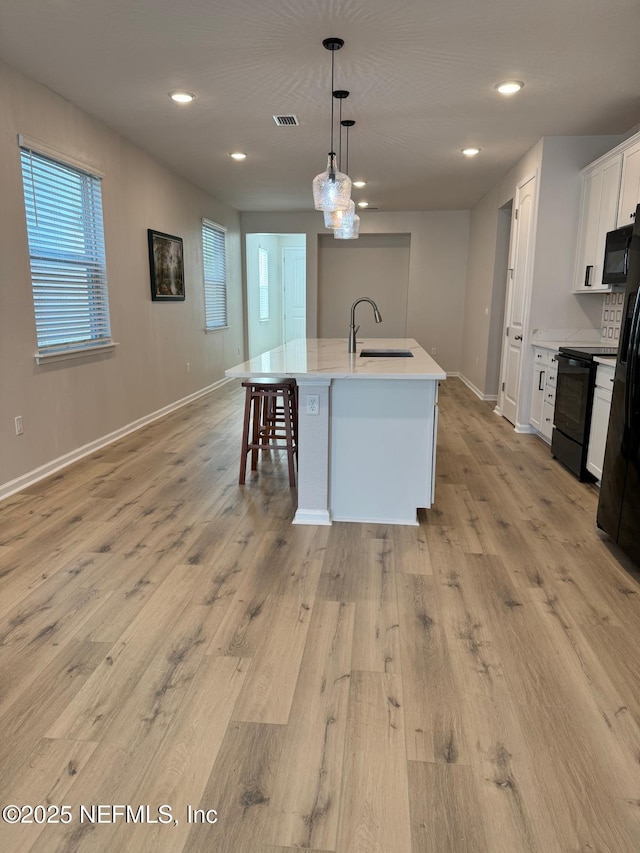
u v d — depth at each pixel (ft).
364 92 12.13
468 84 11.68
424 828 4.31
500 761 4.94
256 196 24.16
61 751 5.02
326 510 10.11
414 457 9.91
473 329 25.38
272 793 4.62
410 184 21.39
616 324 14.64
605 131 14.75
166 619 7.07
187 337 21.38
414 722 5.39
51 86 11.82
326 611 7.27
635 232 8.43
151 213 17.66
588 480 12.46
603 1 8.48
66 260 13.04
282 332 38.78
